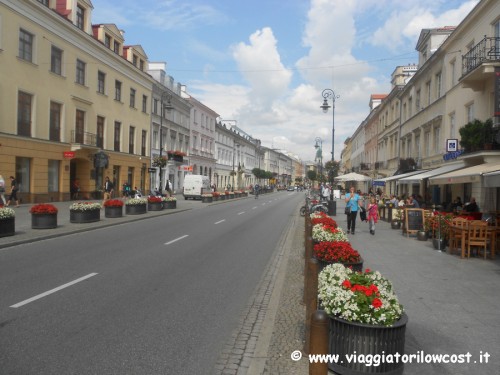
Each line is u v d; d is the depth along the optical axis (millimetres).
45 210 14562
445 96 22688
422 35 29094
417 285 7805
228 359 4383
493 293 7270
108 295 6625
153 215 22422
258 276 8445
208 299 6625
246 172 99000
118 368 4055
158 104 46969
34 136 25766
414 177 20625
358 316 3953
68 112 29438
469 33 19328
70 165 31812
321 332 3260
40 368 3990
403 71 42031
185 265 9305
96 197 33406
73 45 29812
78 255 10172
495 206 16688
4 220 12227
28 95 25406
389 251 11969
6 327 5078
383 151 45125
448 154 20625
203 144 65688
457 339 5113
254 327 5383
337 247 6445
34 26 25469
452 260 10500
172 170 51438
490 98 16891
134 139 41000
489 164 14555
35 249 10953
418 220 15750
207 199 38250
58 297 6422
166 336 4957
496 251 11680
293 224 20219
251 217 23891
